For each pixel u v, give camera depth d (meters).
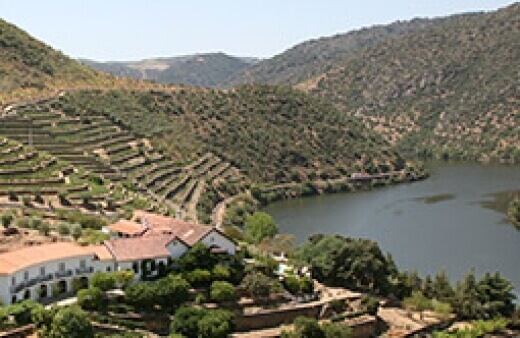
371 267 138.88
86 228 131.62
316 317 120.88
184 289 108.69
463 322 140.25
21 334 92.94
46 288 104.81
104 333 99.81
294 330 110.38
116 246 114.38
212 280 115.94
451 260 180.50
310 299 123.94
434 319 136.25
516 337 135.38
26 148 195.62
